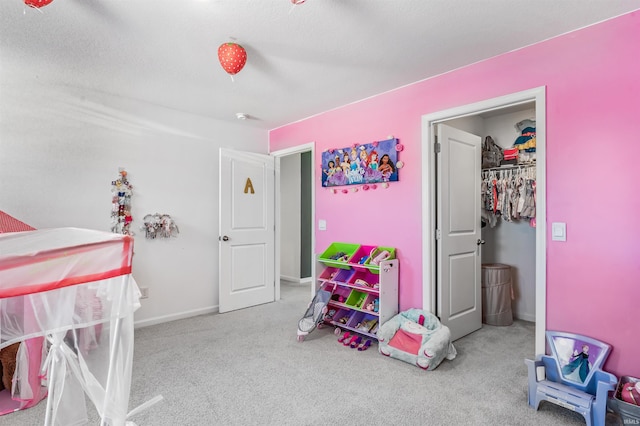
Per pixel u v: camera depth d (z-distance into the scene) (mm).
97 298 966
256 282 4086
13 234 1028
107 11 1773
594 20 1915
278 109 3535
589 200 1968
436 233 2826
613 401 1660
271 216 4273
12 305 888
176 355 2592
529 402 1914
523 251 3562
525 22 1924
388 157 2996
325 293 3219
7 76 2600
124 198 3168
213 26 1930
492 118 3738
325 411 1842
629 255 1842
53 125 2803
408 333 2578
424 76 2699
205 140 3775
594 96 1951
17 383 1942
